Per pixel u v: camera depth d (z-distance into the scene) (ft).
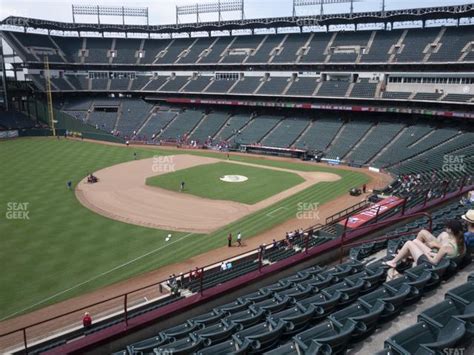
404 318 29.50
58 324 75.41
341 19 249.14
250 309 37.27
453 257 33.99
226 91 284.20
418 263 35.50
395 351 22.43
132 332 39.06
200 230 124.98
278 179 188.55
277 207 147.54
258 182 182.60
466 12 212.64
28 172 189.06
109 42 339.98
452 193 74.90
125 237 117.91
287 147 248.52
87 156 232.53
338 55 254.27
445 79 213.66
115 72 331.57
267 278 48.32
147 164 216.74
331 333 27.53
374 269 39.68
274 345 30.14
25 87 302.86
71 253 105.81
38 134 295.28
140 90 320.09
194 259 104.12
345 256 55.06
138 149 262.06
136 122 309.01
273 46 287.48
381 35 252.42
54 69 311.88
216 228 126.93
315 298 35.35
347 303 34.68
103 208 142.82
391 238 51.55
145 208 144.66
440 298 31.60
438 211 61.11
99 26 323.37
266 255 93.76
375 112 251.60
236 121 288.30
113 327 39.32
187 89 302.45
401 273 37.37
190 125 297.33
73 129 303.48
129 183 176.76
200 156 243.81
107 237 117.39
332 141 241.76
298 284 41.16
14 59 304.30
